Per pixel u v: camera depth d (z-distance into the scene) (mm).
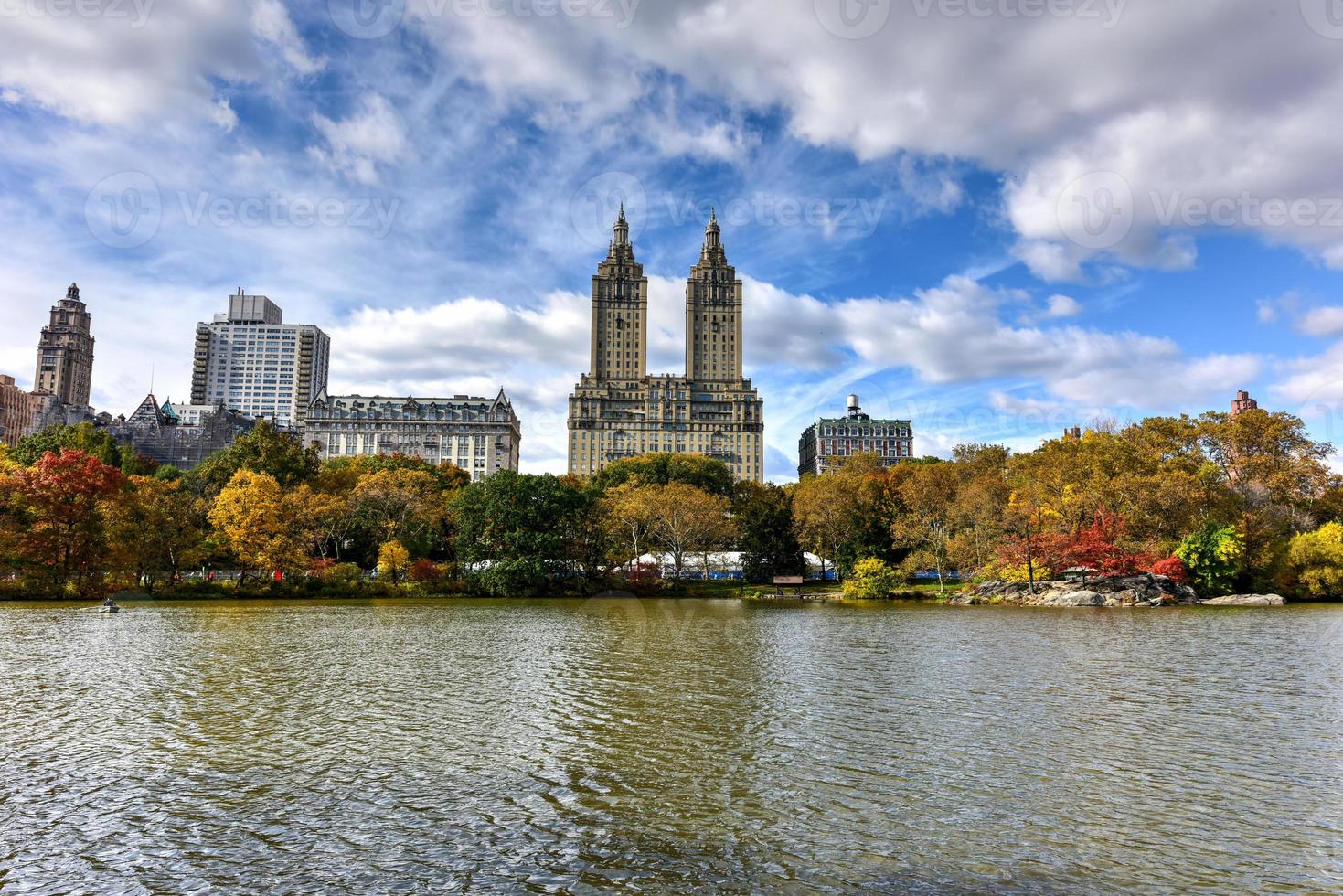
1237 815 19078
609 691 34094
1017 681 36719
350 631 58406
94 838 17656
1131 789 20906
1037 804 19828
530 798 20203
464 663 42344
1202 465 108500
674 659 44094
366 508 111375
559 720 28547
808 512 119000
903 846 17266
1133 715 29312
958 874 15930
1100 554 96812
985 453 137375
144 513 90875
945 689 34625
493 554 104938
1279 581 97688
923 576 128250
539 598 102000
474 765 22906
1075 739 25859
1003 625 65500
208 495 116688
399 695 33094
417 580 105500
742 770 22516
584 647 49406
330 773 22203
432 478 134375
